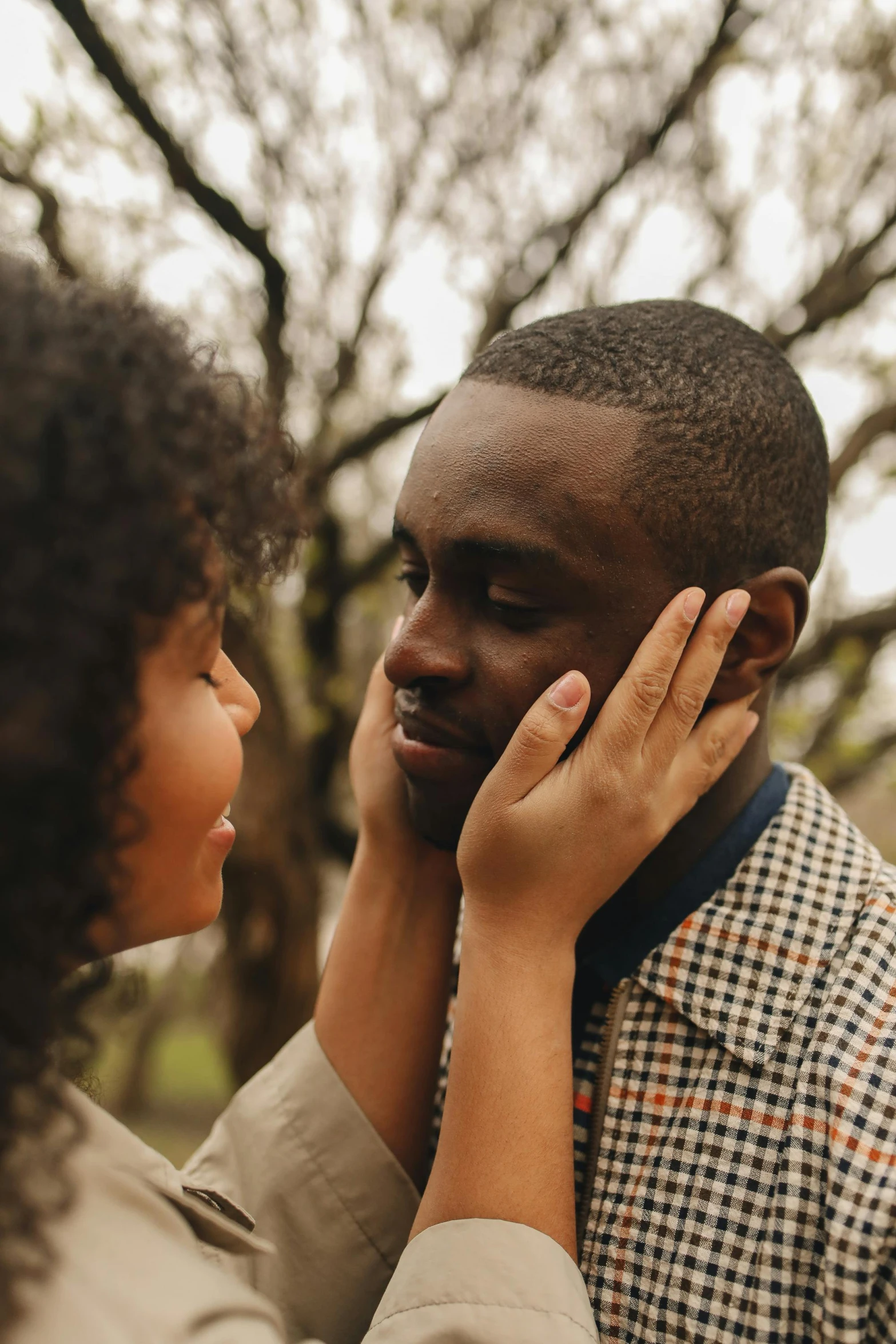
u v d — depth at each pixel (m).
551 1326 0.61
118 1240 0.53
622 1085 0.76
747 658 0.78
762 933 0.76
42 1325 0.46
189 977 7.48
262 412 0.64
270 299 2.38
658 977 0.77
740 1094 0.71
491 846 0.71
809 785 0.86
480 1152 0.67
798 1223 0.65
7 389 0.46
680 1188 0.70
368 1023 0.90
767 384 0.79
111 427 0.49
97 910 0.53
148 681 0.55
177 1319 0.51
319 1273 0.84
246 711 0.69
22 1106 0.51
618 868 0.72
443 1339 0.62
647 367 0.73
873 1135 0.64
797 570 0.82
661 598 0.73
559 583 0.71
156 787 0.56
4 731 0.46
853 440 2.65
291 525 0.68
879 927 0.73
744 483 0.75
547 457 0.70
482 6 2.39
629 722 0.70
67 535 0.47
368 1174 0.85
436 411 0.80
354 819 3.44
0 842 0.48
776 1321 0.64
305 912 2.63
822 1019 0.70
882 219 2.56
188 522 0.54
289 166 2.31
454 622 0.75
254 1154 0.88
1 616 0.46
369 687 0.99
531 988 0.70
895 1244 0.61
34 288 0.53
